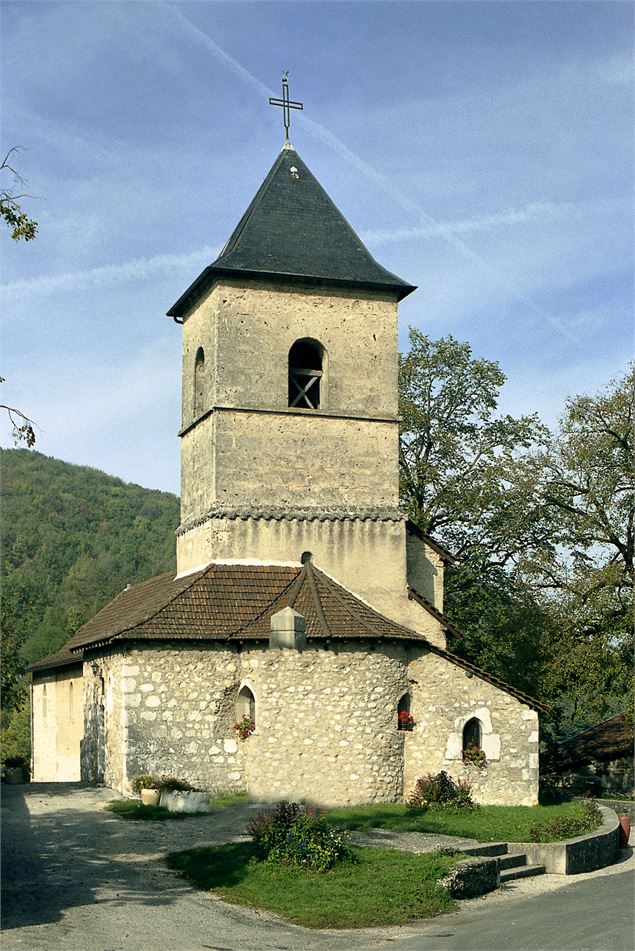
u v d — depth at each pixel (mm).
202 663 28859
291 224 33781
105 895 19078
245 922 18250
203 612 29422
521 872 23359
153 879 20281
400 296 34062
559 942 17328
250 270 32125
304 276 32625
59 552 104125
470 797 29219
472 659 45938
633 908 19984
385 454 33156
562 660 39531
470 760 29625
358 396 33188
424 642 29609
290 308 32906
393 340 33750
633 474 40312
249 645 28797
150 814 25734
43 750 43594
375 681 28531
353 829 25125
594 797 40469
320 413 32688
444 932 18156
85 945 16250
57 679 41594
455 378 47844
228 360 32219
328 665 28234
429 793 28438
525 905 20453
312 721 27969
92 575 98875
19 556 101625
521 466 42812
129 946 16422
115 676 29422
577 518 42656
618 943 17219
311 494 32312
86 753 33000
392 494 33031
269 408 32281
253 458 32000
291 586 30688
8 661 51094
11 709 62438
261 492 31891
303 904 19219
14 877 19938
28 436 19453
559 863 23891
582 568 40938
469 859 22062
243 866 20969
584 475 42500
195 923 17891
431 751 29469
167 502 124438
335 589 30438
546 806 29906
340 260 33500
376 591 32219
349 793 27875
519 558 43906
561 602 40469
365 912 19000
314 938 17656
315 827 21922
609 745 43594
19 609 86938
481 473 45375
